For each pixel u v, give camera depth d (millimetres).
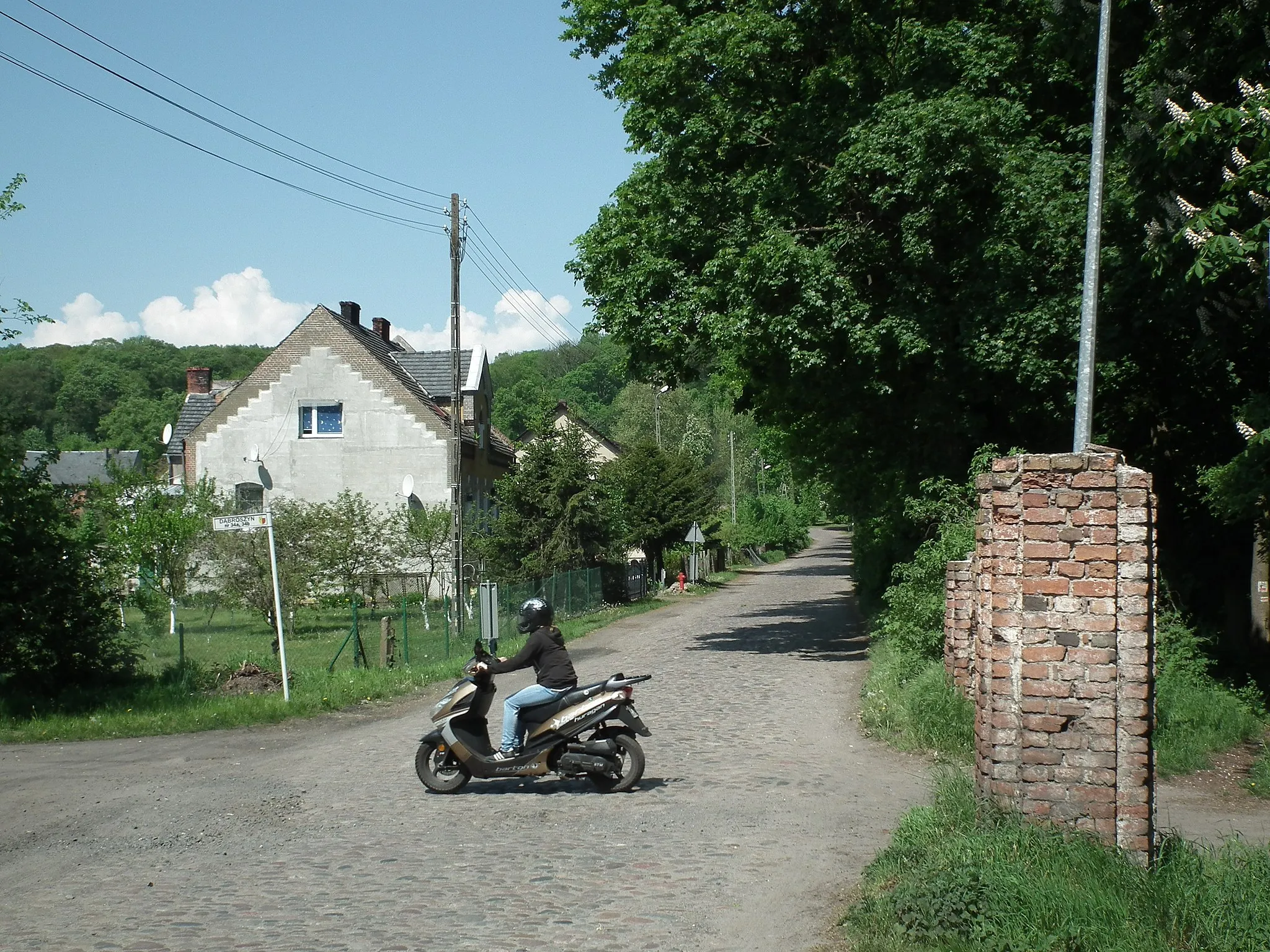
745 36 19938
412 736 13391
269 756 12258
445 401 44125
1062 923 5008
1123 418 18297
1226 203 11781
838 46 20641
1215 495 12867
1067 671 5648
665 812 8867
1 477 15461
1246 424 12070
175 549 26359
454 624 27375
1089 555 5641
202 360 109438
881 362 19484
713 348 21125
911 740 11500
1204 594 18031
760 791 9578
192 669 17844
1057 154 17656
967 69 18469
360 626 29594
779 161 20266
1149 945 4816
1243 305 13539
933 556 15359
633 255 22250
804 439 28156
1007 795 5770
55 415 96438
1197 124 11344
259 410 40781
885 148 18062
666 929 6047
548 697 9875
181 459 49531
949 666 12484
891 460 22750
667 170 21156
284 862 7672
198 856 7910
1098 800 5613
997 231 17656
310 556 26141
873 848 7691
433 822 8766
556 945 5812
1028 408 18719
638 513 47375
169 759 12172
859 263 19344
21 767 11797
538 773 9734
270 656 22094
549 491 34188
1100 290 16188
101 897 6902
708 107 21062
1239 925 4957
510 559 33781
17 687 15625
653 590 45625
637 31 22656
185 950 5832
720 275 19984
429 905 6543
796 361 18750
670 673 18688
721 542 62719
